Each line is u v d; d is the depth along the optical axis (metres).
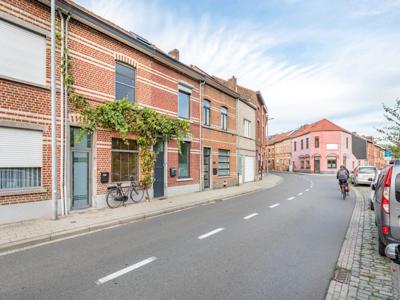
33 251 5.48
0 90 7.38
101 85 10.08
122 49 10.97
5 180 7.57
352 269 4.51
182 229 7.20
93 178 9.72
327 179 29.72
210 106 17.52
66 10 8.85
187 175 15.29
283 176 36.31
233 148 20.72
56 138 8.55
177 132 13.18
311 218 8.50
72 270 4.48
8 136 7.59
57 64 8.72
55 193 7.92
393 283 4.01
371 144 59.75
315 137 45.53
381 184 5.41
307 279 4.15
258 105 29.08
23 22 7.84
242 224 7.71
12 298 3.57
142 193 11.77
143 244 5.89
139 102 11.72
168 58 13.19
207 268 4.55
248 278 4.18
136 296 3.62
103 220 7.91
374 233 6.73
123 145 11.05
